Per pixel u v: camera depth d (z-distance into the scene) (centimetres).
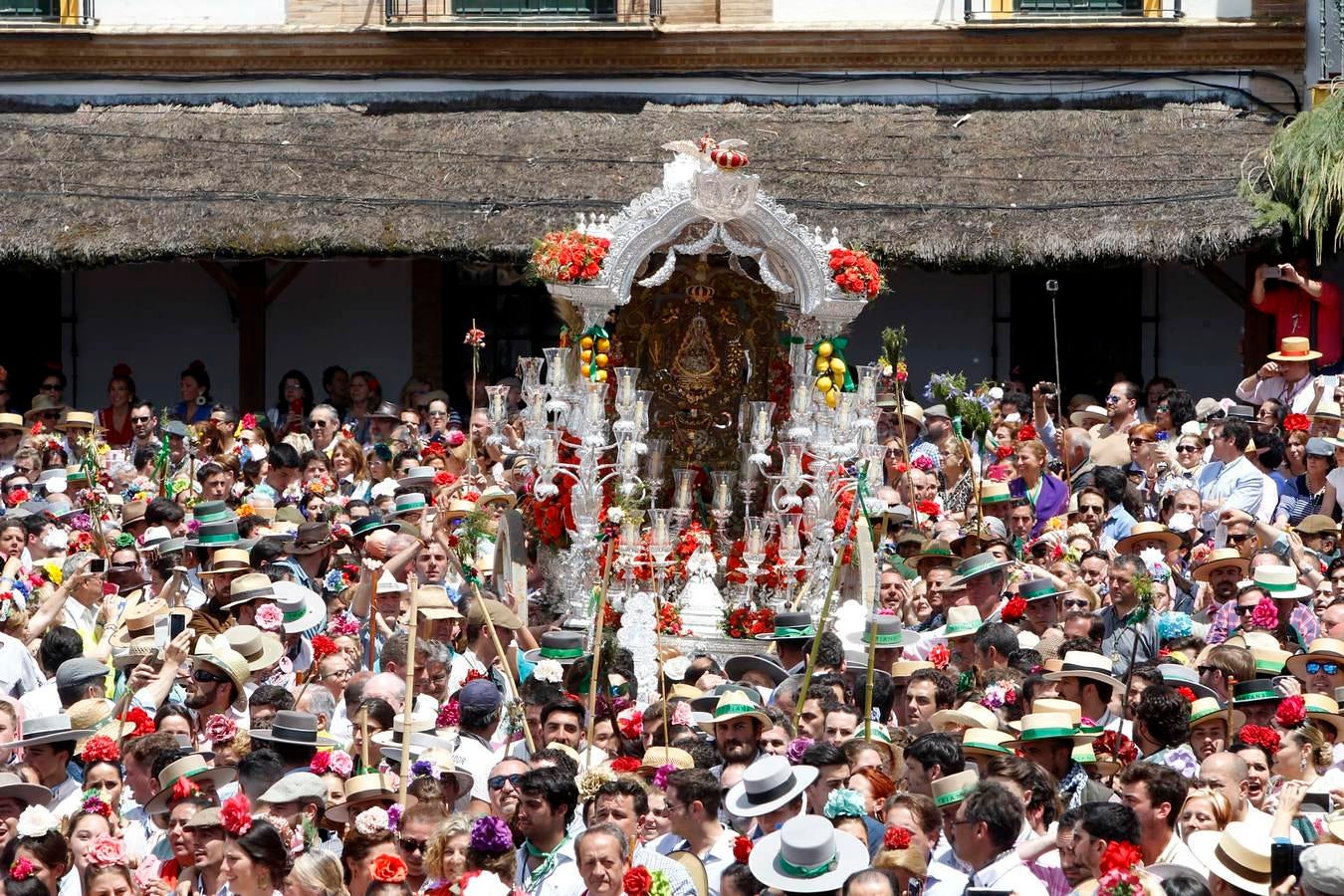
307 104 3803
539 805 1448
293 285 3881
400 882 1325
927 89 3681
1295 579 2038
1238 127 3512
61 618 2117
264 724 1711
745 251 2419
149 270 3919
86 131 3766
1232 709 1712
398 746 1633
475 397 2798
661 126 3662
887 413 2803
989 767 1434
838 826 1416
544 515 2483
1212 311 3653
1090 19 3628
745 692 1648
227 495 2669
